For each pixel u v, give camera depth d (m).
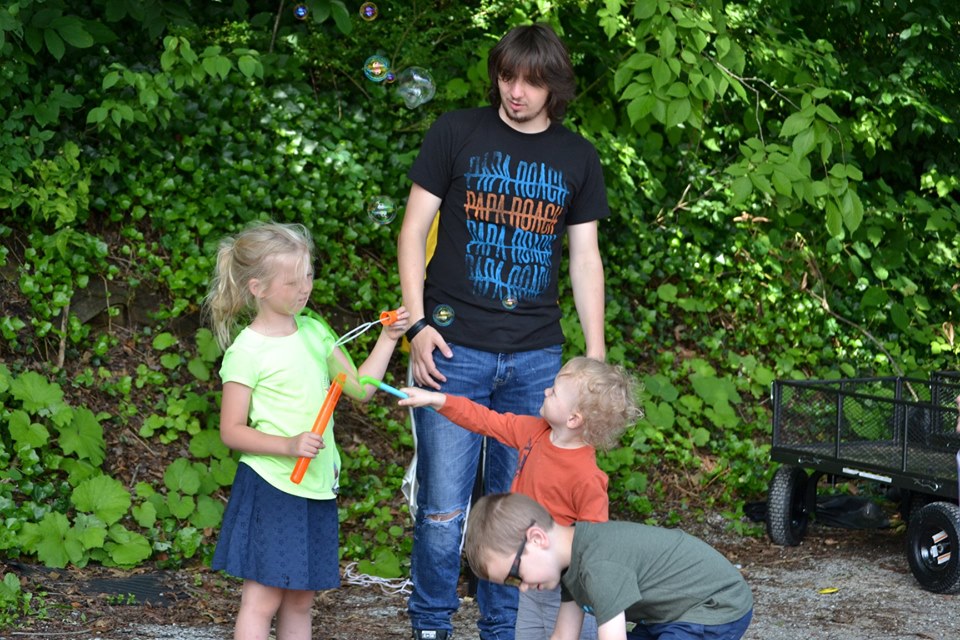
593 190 4.00
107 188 6.11
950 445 5.23
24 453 5.14
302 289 3.44
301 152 6.42
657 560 2.92
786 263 7.71
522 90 3.73
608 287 7.12
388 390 3.48
